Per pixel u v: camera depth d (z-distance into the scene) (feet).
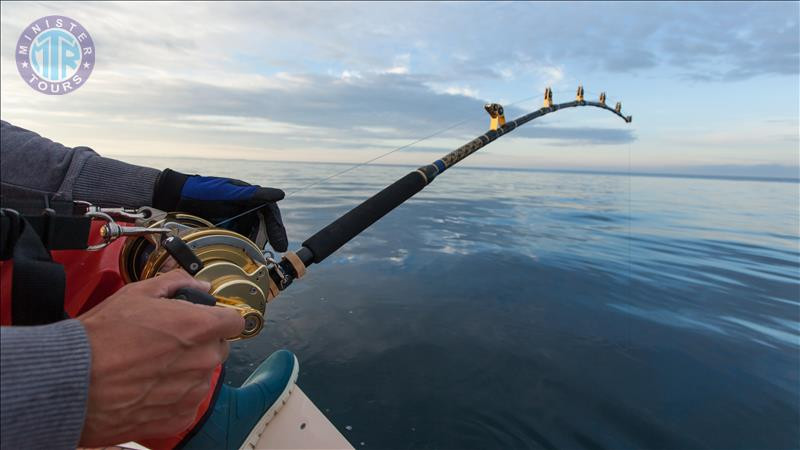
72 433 1.09
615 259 23.59
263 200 3.06
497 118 5.16
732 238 34.88
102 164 2.80
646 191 101.09
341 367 9.66
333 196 58.90
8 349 1.01
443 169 4.33
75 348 1.13
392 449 7.02
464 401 8.42
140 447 3.28
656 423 7.95
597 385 9.20
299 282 16.65
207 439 3.74
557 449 7.19
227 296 2.38
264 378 5.05
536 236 30.78
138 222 2.75
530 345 11.12
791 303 16.26
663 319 13.73
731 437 7.58
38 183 2.58
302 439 4.66
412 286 16.57
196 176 3.13
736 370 10.18
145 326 1.25
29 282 1.40
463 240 28.07
